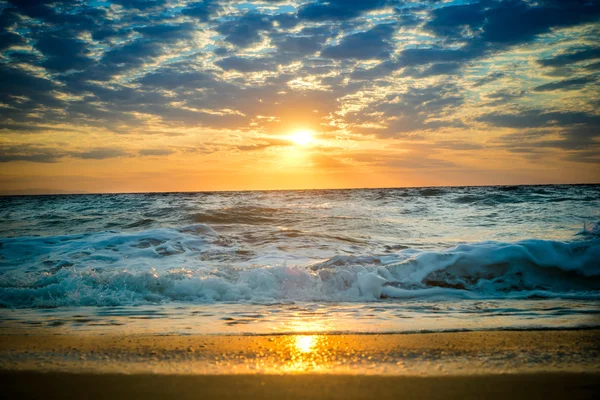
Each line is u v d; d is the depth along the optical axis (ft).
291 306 17.15
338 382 8.42
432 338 11.73
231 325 13.65
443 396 7.70
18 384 8.39
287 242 32.86
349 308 16.70
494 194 72.08
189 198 89.51
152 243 30.42
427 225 45.24
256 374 8.91
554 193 71.46
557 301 17.80
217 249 29.55
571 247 22.36
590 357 9.92
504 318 14.43
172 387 8.20
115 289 18.92
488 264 21.22
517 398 7.61
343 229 41.81
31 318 14.96
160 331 12.82
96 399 7.65
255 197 89.35
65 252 27.96
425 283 20.24
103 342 11.53
